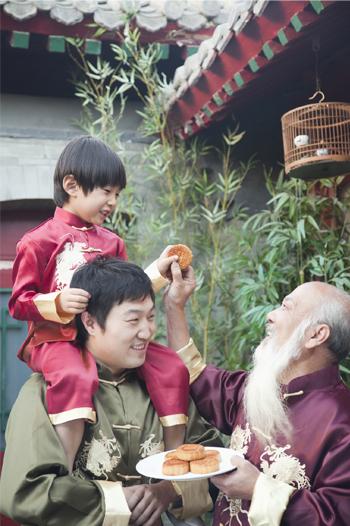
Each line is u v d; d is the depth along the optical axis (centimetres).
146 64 411
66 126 461
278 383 191
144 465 172
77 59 447
